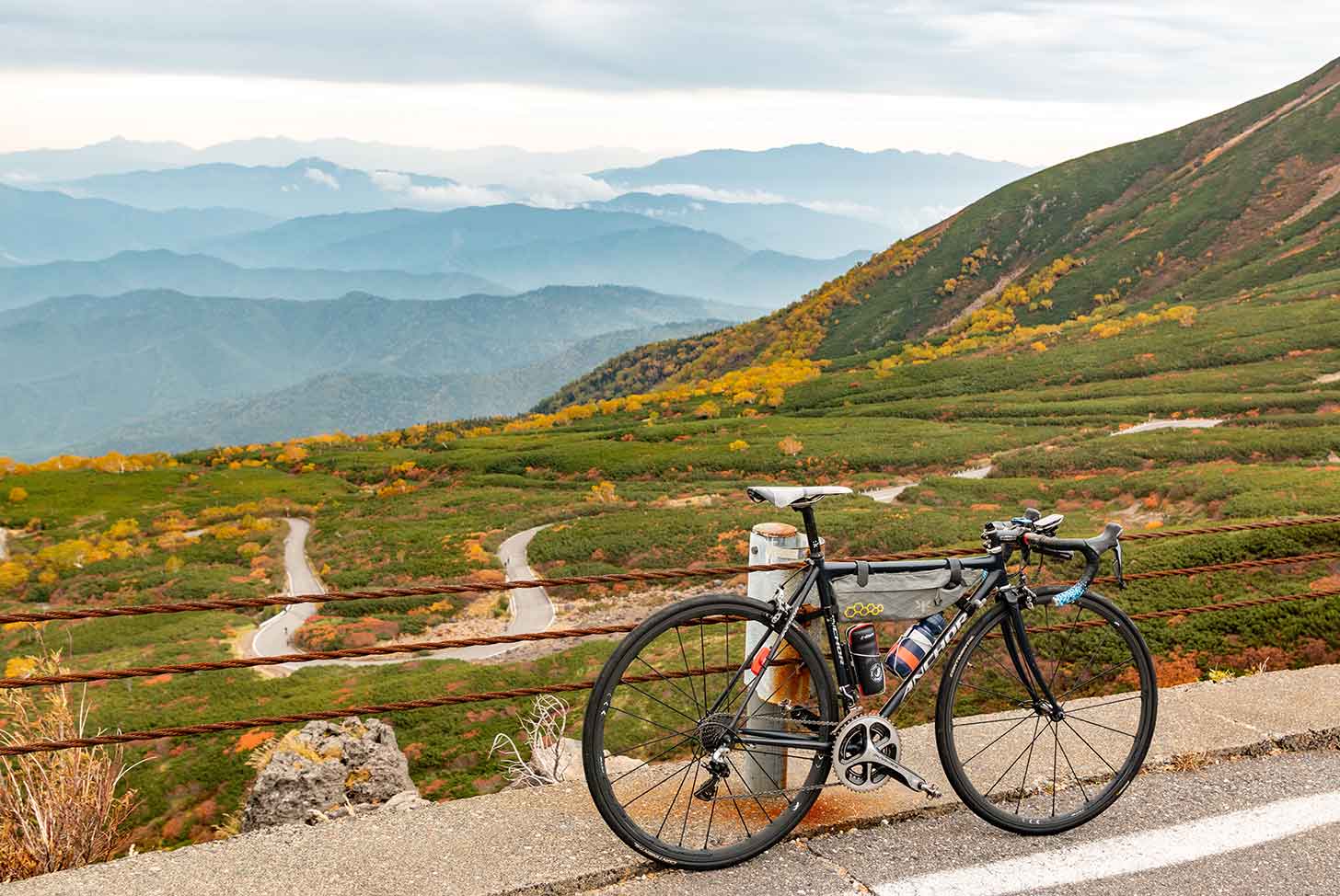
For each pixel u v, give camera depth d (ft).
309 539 354.74
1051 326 621.72
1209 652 88.43
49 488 479.00
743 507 290.56
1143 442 268.82
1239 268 642.22
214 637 221.87
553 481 409.28
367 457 542.98
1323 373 356.79
